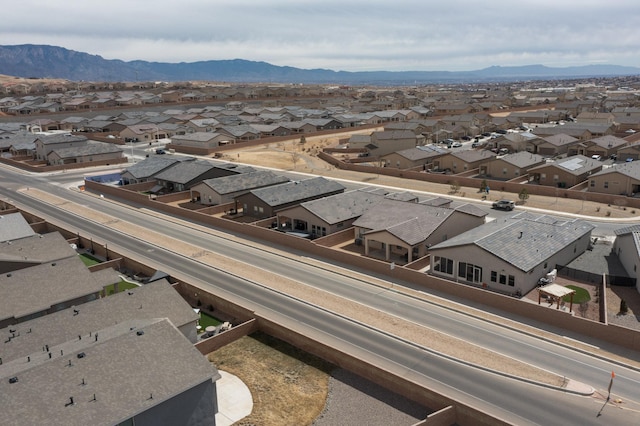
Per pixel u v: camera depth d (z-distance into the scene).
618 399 31.27
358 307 44.47
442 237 58.16
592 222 68.50
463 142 139.38
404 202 64.56
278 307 44.66
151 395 26.39
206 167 91.56
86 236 65.62
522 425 28.98
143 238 65.06
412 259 55.81
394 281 50.03
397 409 31.14
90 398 25.67
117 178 103.44
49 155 119.69
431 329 40.31
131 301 38.62
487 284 48.25
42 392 25.72
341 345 38.06
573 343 37.84
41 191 93.06
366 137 129.62
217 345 38.56
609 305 44.12
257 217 74.81
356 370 34.94
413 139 121.12
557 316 40.12
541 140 116.50
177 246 61.84
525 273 45.47
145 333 30.70
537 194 83.50
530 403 30.95
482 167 99.56
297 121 166.12
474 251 48.53
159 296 39.62
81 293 41.72
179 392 26.97
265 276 51.94
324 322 41.75
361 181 96.81
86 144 126.38
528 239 51.47
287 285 49.53
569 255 54.00
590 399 31.30
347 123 169.62
